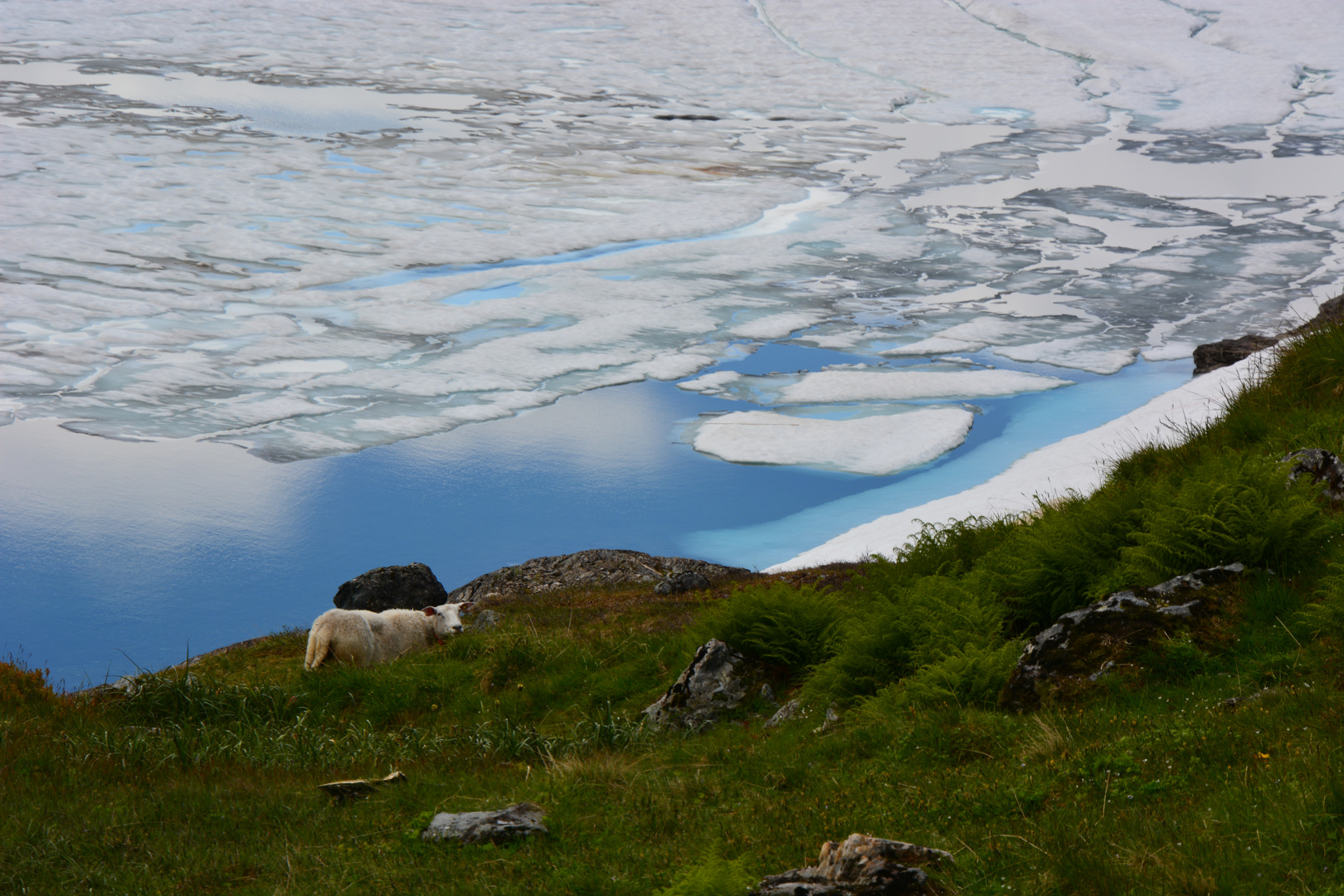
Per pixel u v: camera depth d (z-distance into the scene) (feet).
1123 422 108.78
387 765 28.30
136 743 28.07
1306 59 497.05
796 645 31.73
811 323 213.46
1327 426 32.83
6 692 32.24
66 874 19.06
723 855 17.12
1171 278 235.81
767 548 125.90
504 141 364.99
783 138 386.73
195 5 548.31
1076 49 514.68
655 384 186.39
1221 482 25.93
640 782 23.21
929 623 26.68
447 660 41.29
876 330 208.33
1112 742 18.54
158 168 301.63
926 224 286.46
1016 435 160.56
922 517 102.94
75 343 183.21
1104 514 28.25
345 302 217.15
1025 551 28.73
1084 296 226.38
